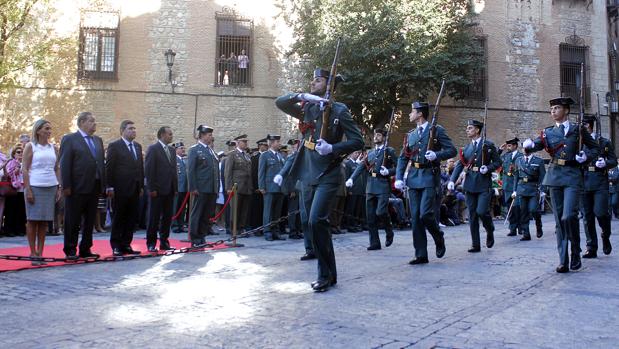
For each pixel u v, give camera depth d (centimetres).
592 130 846
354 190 1245
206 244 859
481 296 487
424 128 730
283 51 1967
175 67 1911
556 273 611
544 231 1212
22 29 1730
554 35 2311
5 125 1792
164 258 770
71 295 511
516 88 2241
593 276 589
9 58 1620
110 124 1862
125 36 1883
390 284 551
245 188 1120
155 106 1894
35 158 713
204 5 1936
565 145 642
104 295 511
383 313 426
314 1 1808
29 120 1811
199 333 373
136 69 1886
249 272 647
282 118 1964
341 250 881
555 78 2298
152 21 1902
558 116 659
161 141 847
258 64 1959
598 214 783
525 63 2259
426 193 700
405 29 1709
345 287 536
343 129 520
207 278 605
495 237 1100
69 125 1836
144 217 1278
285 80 1964
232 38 1955
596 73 2364
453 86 1891
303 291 521
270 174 1052
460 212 1539
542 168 1036
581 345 338
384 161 888
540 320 400
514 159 1260
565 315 414
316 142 497
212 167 907
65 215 725
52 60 1764
